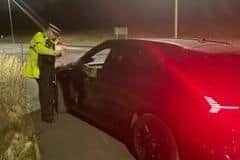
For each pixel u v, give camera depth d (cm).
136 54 605
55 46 721
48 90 723
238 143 440
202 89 475
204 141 455
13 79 952
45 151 593
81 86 732
